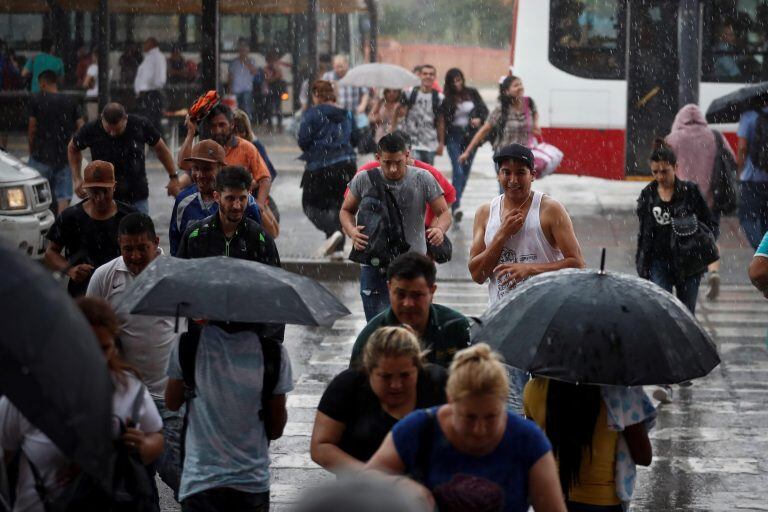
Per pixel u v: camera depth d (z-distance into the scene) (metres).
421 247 15.04
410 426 7.34
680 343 8.63
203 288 9.27
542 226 12.31
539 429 7.40
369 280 15.04
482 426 6.98
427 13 111.00
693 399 16.38
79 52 44.31
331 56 53.19
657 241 16.73
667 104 33.81
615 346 8.48
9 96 39.62
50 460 8.09
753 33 33.78
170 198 33.88
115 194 19.53
